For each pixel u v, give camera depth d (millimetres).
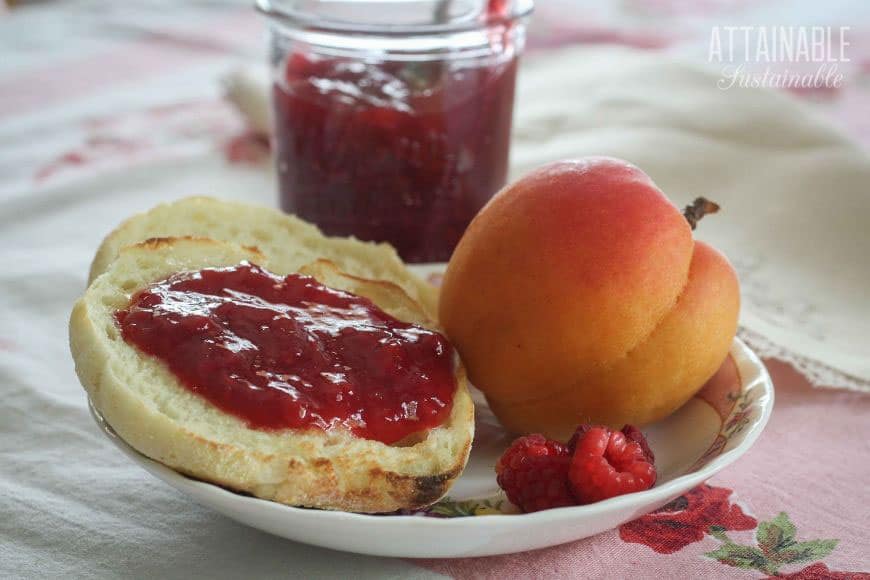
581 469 335
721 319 364
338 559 339
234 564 337
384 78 439
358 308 375
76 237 495
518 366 364
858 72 626
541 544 330
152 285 369
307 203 456
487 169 453
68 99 624
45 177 535
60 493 360
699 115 541
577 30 725
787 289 456
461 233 454
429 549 326
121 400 334
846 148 510
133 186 533
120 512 354
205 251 384
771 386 368
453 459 344
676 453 371
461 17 449
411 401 353
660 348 359
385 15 457
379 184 446
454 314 374
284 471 329
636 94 570
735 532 348
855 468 373
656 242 358
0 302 449
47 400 396
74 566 338
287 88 451
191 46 715
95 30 742
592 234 357
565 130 555
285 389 342
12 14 775
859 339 429
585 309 356
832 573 333
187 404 341
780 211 490
